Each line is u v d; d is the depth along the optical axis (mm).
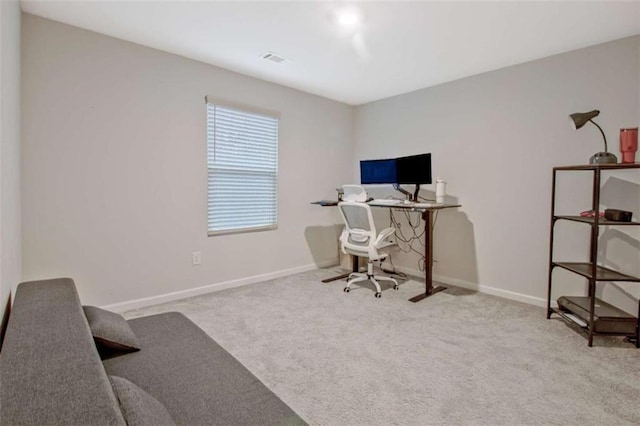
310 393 1756
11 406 681
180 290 3201
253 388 1204
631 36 2594
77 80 2559
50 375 811
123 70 2768
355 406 1654
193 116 3205
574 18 2340
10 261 1679
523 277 3244
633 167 2234
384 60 3143
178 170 3133
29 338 1021
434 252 3957
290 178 4102
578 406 1662
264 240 3875
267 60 3180
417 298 3264
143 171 2918
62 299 1419
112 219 2771
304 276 4074
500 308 3037
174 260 3148
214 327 2564
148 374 1262
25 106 2350
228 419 1034
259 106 3713
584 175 2842
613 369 2002
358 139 4797
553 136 3016
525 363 2070
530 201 3178
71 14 2357
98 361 908
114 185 2768
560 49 2865
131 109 2828
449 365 2045
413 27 2492
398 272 4297
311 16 2352
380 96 4367
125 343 1428
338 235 4727
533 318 2801
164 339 1572
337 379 1886
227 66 3342
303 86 3967
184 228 3201
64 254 2555
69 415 664
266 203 3875
